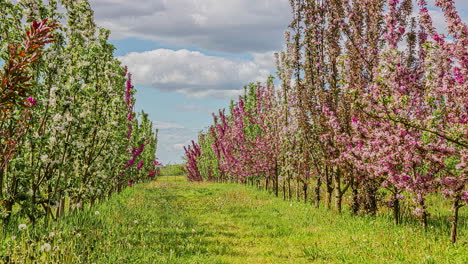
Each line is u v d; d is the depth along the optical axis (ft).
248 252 29.35
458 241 29.27
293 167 59.88
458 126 29.01
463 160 28.22
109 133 43.24
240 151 96.68
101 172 41.81
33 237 23.18
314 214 46.80
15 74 16.20
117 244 26.43
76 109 32.53
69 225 28.27
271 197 71.67
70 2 34.40
